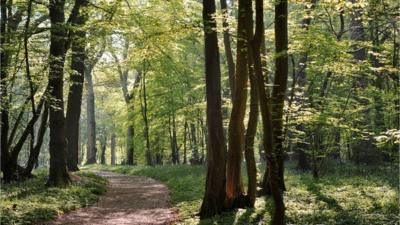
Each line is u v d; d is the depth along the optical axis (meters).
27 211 12.90
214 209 13.06
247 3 8.92
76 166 26.75
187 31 13.22
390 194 13.48
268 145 8.65
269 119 8.63
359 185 16.12
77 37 18.33
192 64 38.91
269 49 25.58
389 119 21.62
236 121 13.17
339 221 10.33
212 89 13.28
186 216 13.75
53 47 18.42
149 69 35.25
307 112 16.11
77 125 26.84
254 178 13.31
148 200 18.58
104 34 18.06
